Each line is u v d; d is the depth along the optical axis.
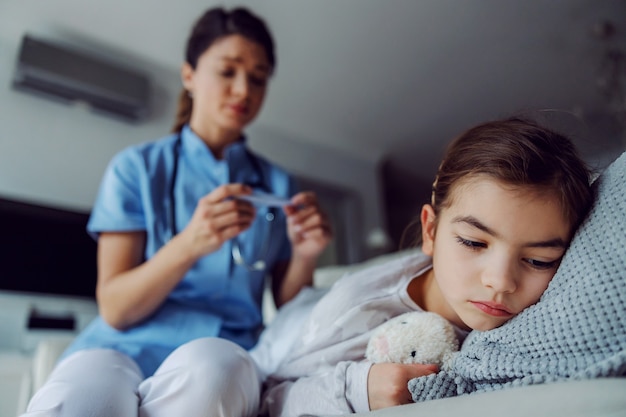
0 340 2.34
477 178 0.63
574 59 3.13
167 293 1.00
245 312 1.12
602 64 3.12
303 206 1.24
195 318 1.03
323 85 3.34
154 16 2.76
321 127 3.79
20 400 1.85
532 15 2.82
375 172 4.23
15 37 2.79
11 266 2.44
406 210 5.23
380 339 0.70
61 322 2.48
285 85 3.31
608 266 0.55
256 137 3.65
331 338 0.77
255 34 1.30
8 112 2.71
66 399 0.65
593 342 0.52
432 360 0.68
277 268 1.33
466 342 0.67
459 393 0.59
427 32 2.92
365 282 0.81
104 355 0.79
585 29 2.92
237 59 1.27
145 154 1.18
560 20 2.86
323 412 0.68
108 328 1.01
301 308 1.04
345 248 3.96
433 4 2.73
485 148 0.66
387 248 4.10
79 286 2.59
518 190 0.60
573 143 0.70
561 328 0.55
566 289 0.57
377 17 2.79
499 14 2.81
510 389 0.46
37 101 2.80
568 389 0.43
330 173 3.96
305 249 1.24
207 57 1.29
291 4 2.68
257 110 1.35
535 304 0.61
